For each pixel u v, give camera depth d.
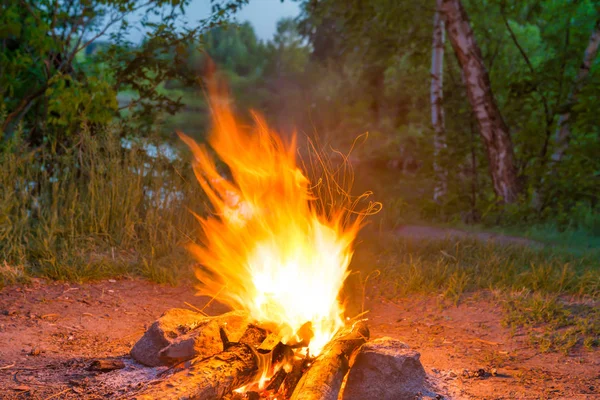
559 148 11.69
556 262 6.68
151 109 9.15
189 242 6.89
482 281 6.03
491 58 13.59
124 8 8.48
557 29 12.45
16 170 6.82
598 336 4.61
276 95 38.62
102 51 8.99
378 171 23.16
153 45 8.90
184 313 4.10
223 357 3.11
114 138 7.87
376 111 28.20
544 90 11.98
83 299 5.29
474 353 4.35
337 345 3.37
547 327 4.81
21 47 8.39
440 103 12.83
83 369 3.73
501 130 11.26
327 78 31.84
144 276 6.08
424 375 3.44
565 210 11.28
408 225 9.52
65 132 8.27
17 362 3.85
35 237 6.50
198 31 8.89
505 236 8.84
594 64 12.01
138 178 7.24
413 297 5.72
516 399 3.50
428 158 12.91
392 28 14.62
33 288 5.44
